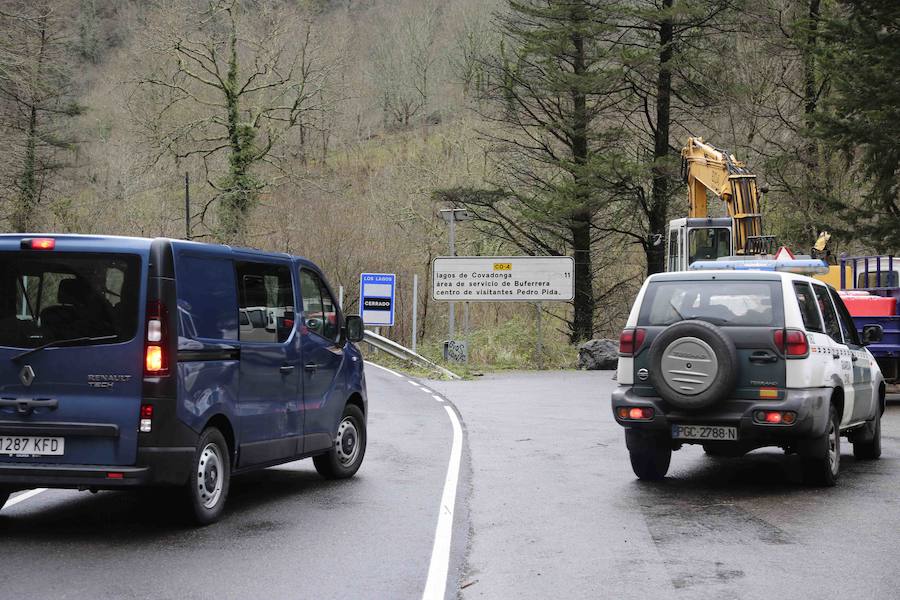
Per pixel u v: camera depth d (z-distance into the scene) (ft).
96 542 24.95
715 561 23.04
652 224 126.82
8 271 26.08
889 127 85.20
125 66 166.20
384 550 24.21
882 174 89.20
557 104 125.70
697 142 94.02
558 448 43.50
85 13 175.52
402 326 135.74
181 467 25.76
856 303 63.82
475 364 105.91
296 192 152.05
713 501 30.94
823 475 33.24
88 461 25.38
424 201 163.63
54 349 25.59
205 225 151.74
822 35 86.63
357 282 140.05
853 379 36.63
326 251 140.67
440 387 78.48
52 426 25.35
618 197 125.18
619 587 20.75
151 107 148.15
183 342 26.05
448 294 104.47
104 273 25.77
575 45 123.65
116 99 168.25
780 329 31.89
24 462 25.54
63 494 32.27
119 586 20.61
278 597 19.89
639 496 31.81
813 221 105.19
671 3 122.31
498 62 126.93
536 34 120.57
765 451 43.73
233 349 28.32
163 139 145.18
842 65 86.22
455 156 178.40
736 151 124.57
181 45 145.89
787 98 122.01
